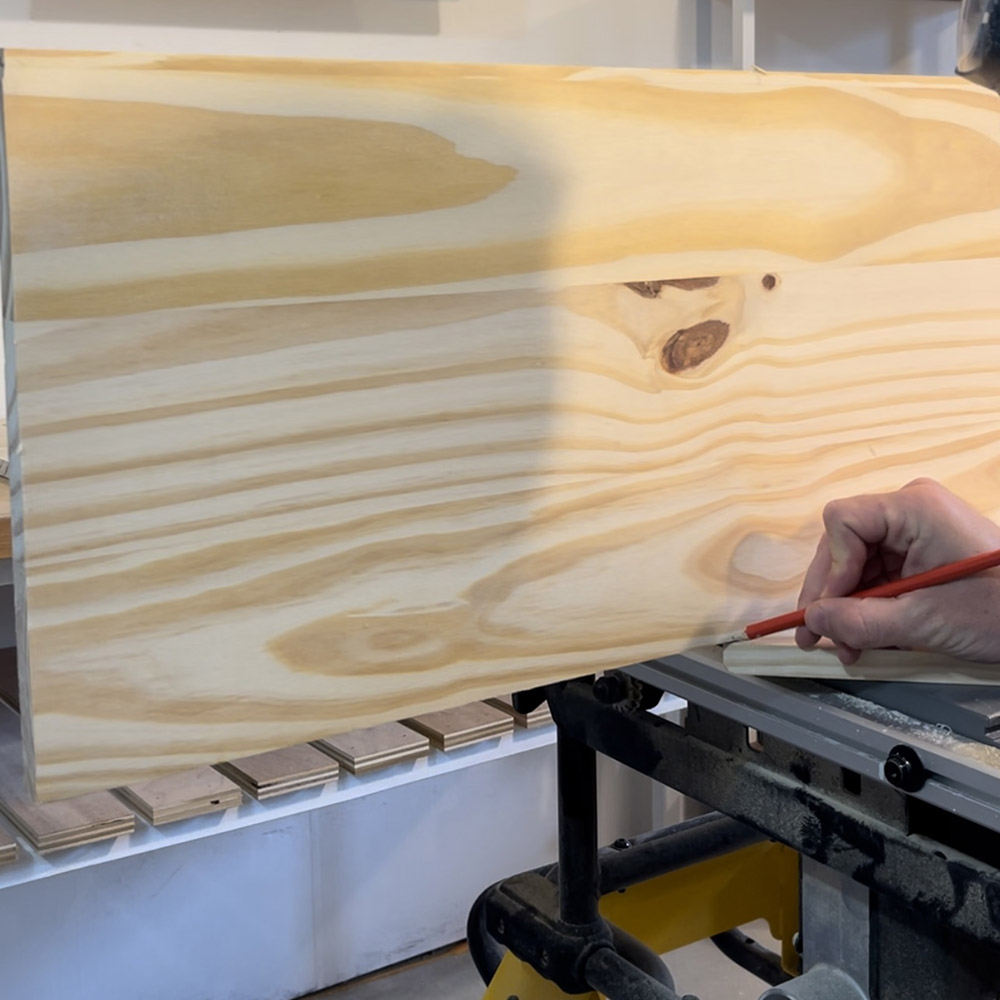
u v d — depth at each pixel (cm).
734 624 81
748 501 80
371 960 200
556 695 97
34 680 57
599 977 95
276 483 61
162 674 60
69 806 130
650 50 186
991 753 69
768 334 78
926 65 213
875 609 73
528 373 69
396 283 63
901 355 85
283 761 144
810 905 83
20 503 55
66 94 53
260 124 58
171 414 58
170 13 151
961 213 85
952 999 76
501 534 70
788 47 196
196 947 183
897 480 87
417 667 68
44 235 53
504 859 211
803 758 80
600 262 70
